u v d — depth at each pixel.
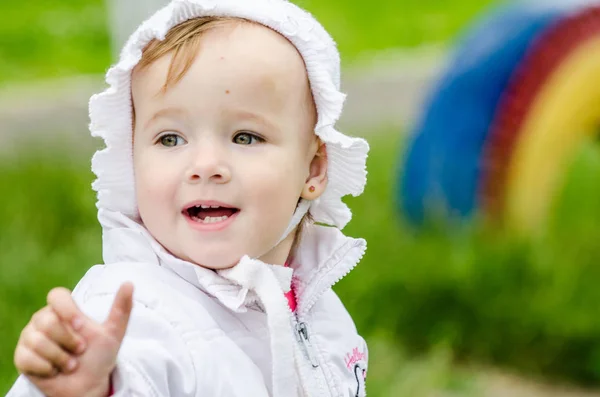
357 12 12.22
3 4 12.18
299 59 2.36
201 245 2.21
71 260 5.45
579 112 6.45
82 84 9.46
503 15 6.65
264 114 2.26
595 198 6.73
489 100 6.34
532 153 6.34
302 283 2.57
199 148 2.22
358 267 5.74
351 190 2.57
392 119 8.31
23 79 9.70
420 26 11.68
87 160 6.88
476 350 5.57
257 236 2.25
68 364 1.75
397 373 4.86
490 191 6.30
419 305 5.62
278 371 2.13
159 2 4.89
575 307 5.63
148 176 2.26
